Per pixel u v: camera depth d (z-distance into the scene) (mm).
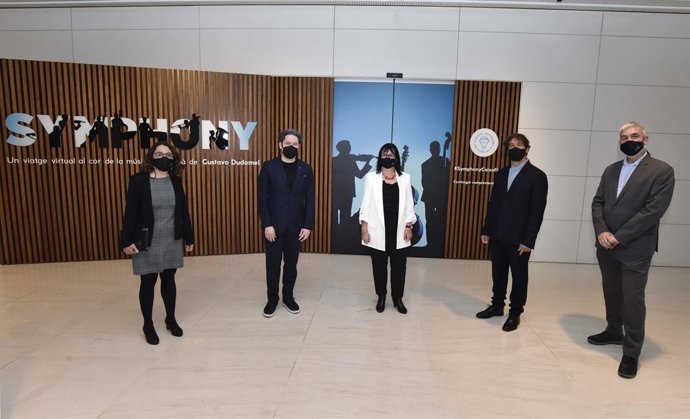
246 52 5590
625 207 2729
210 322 3430
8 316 3514
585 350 3070
